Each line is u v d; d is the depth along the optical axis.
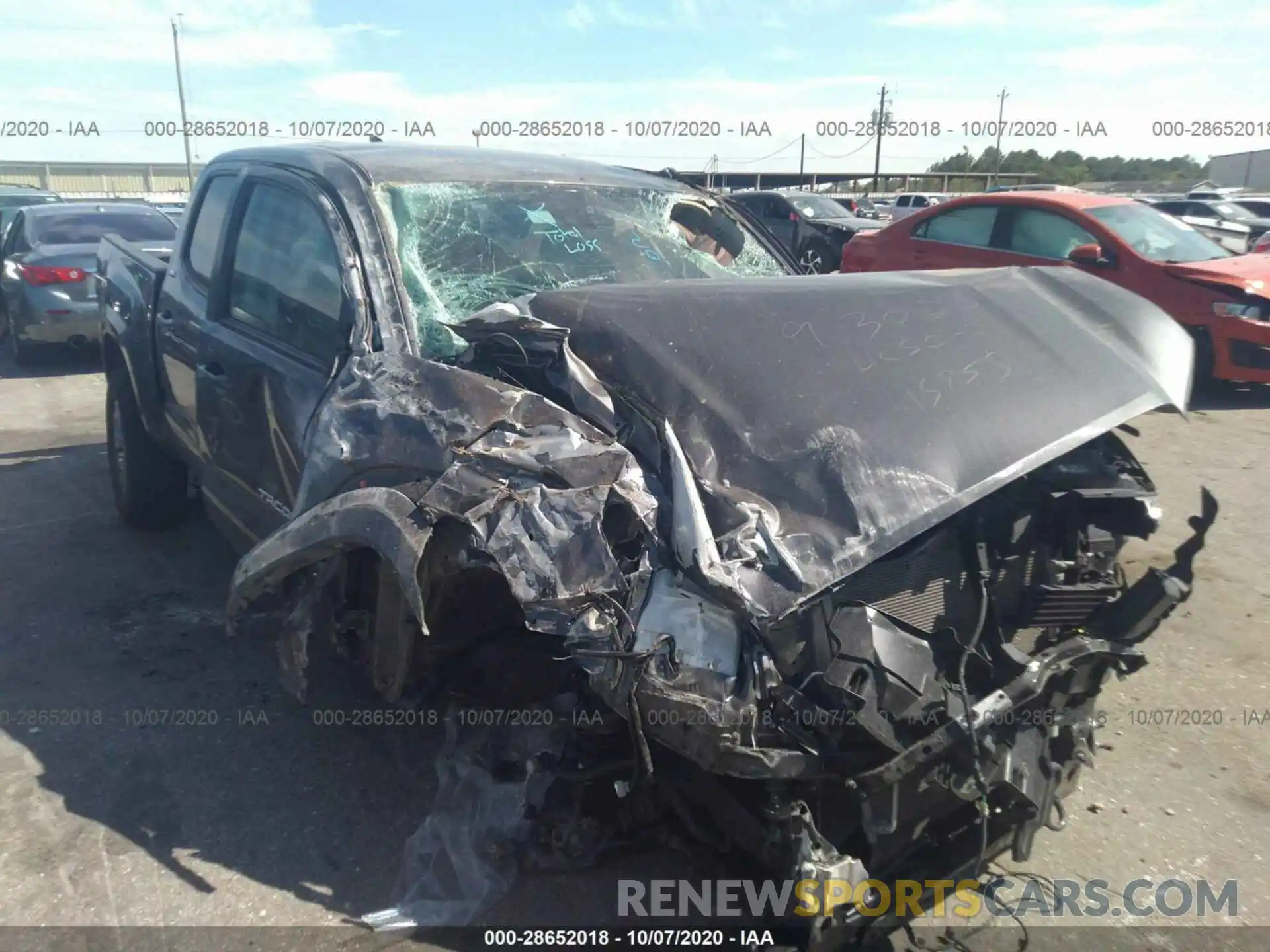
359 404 2.98
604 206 4.22
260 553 3.03
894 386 2.90
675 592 2.40
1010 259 9.92
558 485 2.59
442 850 2.99
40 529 5.73
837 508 2.55
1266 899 3.02
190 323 4.37
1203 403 8.77
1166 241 9.30
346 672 3.55
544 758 2.73
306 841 3.15
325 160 3.92
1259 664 4.38
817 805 2.44
